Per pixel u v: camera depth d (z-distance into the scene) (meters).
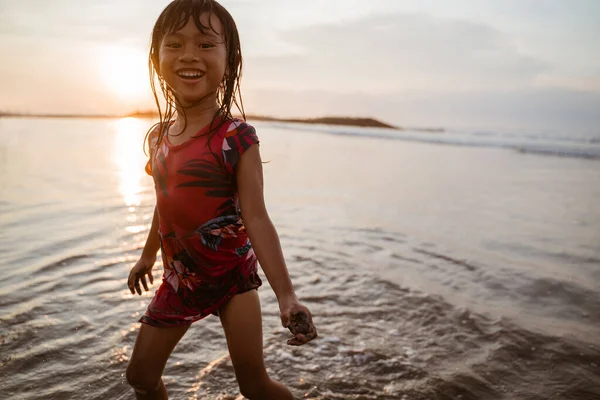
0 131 18.97
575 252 4.78
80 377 2.53
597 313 3.45
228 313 1.95
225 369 2.65
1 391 2.40
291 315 1.55
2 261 4.00
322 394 2.49
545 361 2.83
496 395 2.53
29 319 3.07
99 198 6.49
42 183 7.37
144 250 2.30
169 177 1.92
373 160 11.94
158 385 2.00
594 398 2.51
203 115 1.94
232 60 1.97
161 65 1.89
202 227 1.90
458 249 4.81
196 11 1.83
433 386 2.58
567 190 8.12
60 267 3.92
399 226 5.65
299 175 9.25
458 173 9.94
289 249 4.71
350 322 3.24
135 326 3.04
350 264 4.32
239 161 1.84
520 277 4.09
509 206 6.79
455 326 3.21
